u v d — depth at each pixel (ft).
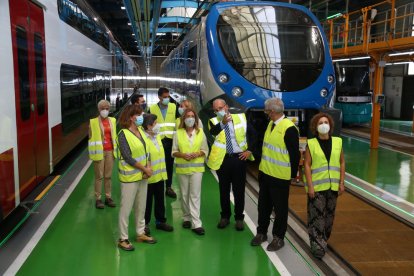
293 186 24.93
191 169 17.29
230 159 17.31
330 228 15.61
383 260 15.20
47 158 22.06
